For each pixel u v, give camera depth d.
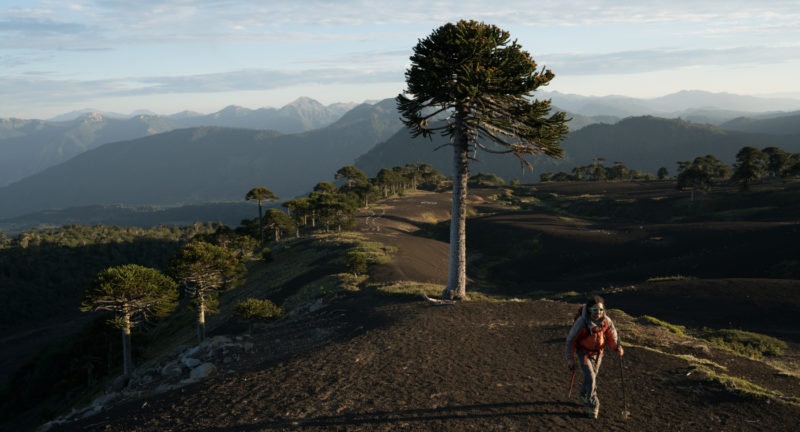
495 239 77.50
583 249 62.81
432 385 8.57
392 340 12.85
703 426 6.45
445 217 113.06
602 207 116.75
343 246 55.62
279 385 9.44
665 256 53.38
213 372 13.09
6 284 156.75
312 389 8.91
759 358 14.58
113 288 28.36
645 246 58.31
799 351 15.66
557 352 10.74
